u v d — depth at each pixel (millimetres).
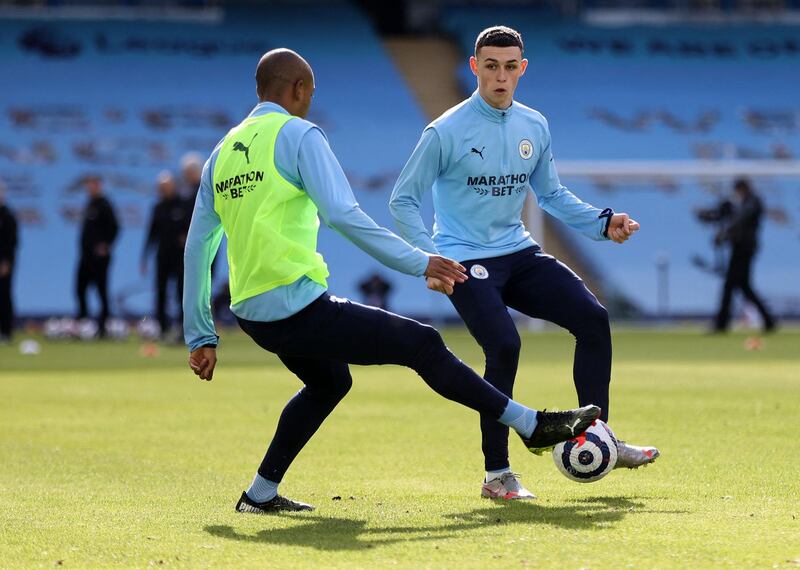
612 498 23672
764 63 140500
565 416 21141
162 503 23672
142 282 115875
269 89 21641
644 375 55594
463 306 25172
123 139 126188
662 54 141000
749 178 112188
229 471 28469
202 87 132250
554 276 25578
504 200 25672
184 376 57219
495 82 25141
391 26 147250
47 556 18250
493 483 24078
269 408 42844
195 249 21828
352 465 29094
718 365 62125
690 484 25375
